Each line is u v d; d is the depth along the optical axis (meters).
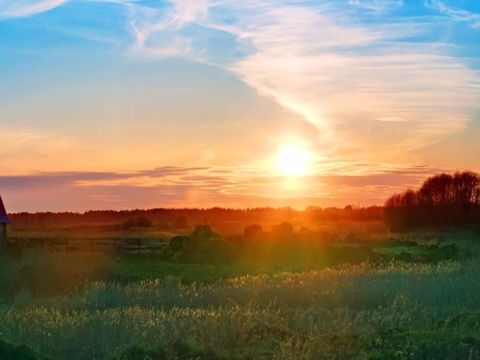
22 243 54.81
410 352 12.46
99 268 39.72
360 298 21.64
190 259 52.19
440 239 74.56
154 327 15.45
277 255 54.91
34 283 34.31
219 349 13.47
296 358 12.64
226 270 46.16
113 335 14.93
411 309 17.95
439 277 23.98
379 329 15.23
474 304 19.72
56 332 15.50
